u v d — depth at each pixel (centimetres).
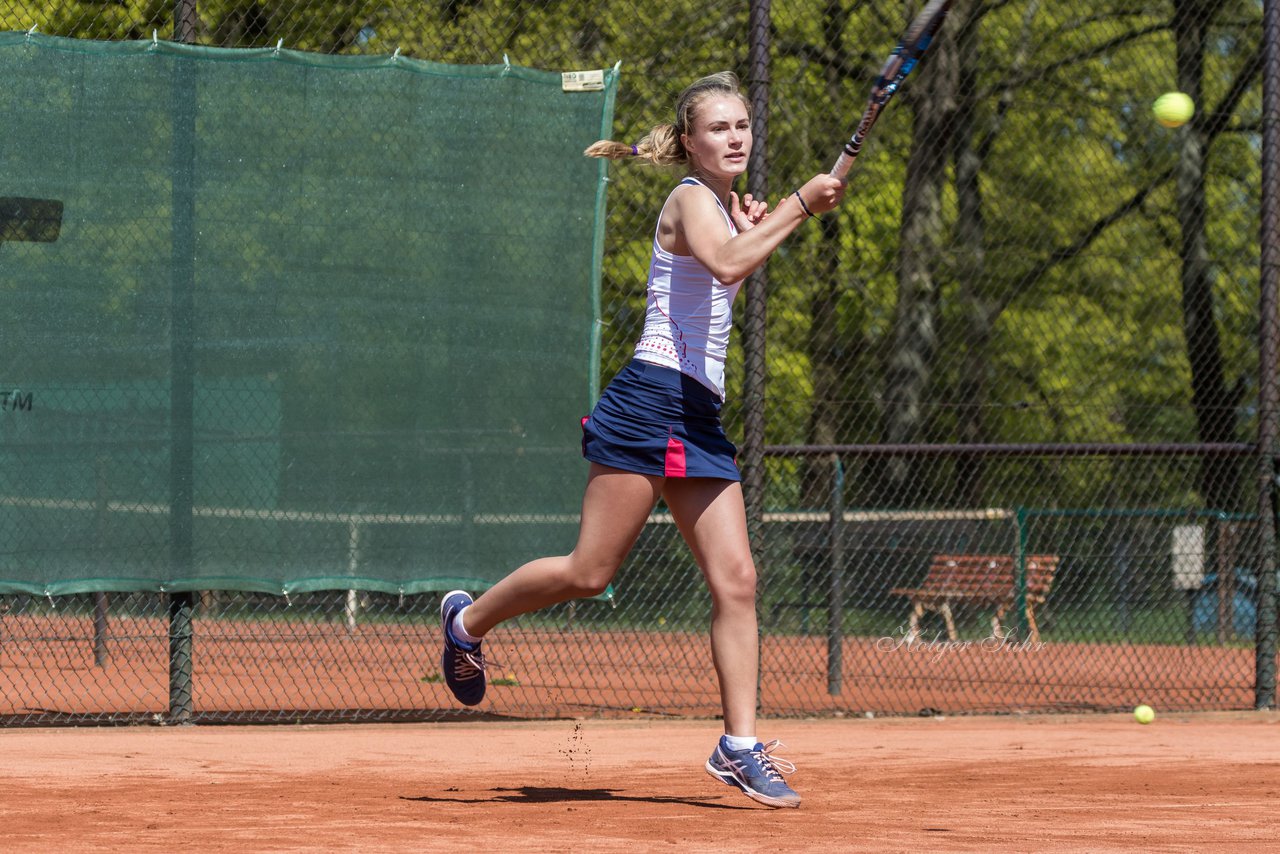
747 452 1452
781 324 2781
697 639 1875
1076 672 1906
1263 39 1571
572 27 2047
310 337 1320
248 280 1309
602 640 1739
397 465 1335
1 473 1253
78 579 1263
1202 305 2722
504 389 1362
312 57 1329
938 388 3130
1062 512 2167
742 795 878
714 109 763
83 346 1274
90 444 1272
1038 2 2959
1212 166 2775
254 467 1303
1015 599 2142
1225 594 2022
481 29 1967
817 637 1984
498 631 1655
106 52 1288
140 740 1185
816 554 2006
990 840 695
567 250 1384
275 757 1070
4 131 1263
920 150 2875
